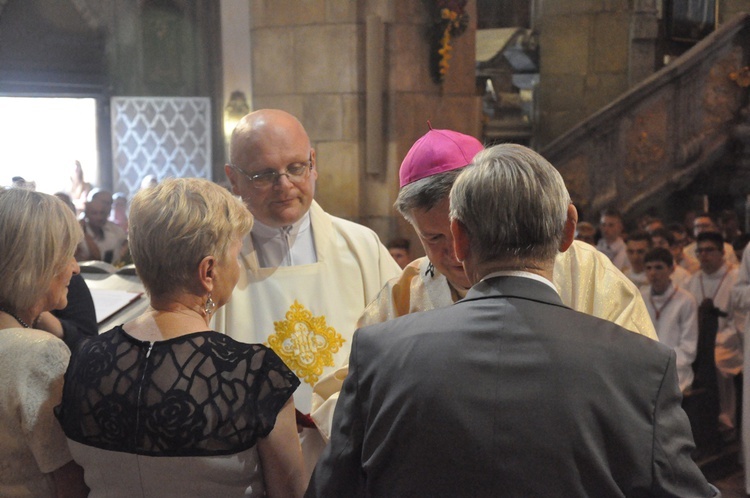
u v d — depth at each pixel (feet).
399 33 21.99
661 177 31.12
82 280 8.13
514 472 3.42
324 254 7.68
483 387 3.55
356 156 22.11
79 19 32.76
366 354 3.94
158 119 33.06
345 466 3.90
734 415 17.19
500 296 3.78
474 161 3.99
